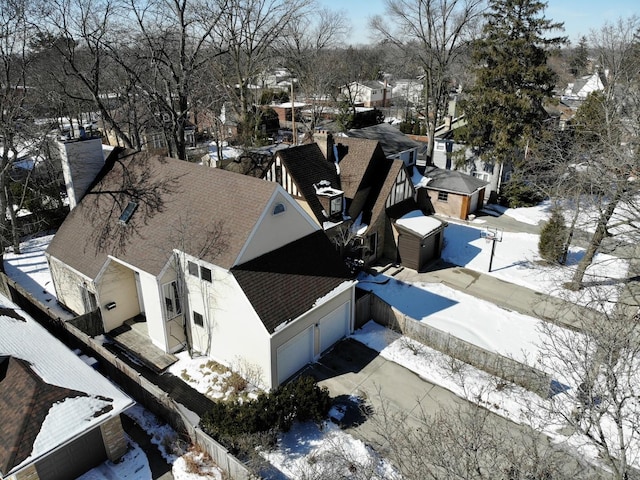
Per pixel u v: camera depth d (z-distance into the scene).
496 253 27.78
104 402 12.96
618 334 11.79
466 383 16.72
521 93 32.22
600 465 13.01
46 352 14.68
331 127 58.53
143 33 28.86
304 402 14.73
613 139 20.69
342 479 12.60
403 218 26.25
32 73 31.92
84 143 21.58
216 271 16.41
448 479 10.01
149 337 19.17
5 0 23.17
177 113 30.31
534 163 31.67
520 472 9.91
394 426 14.57
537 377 15.92
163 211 19.03
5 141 24.45
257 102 51.59
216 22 31.61
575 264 26.09
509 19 31.66
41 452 11.26
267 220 17.08
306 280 17.84
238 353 16.94
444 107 50.31
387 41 41.19
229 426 13.63
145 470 13.22
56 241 21.41
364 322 20.52
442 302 22.59
